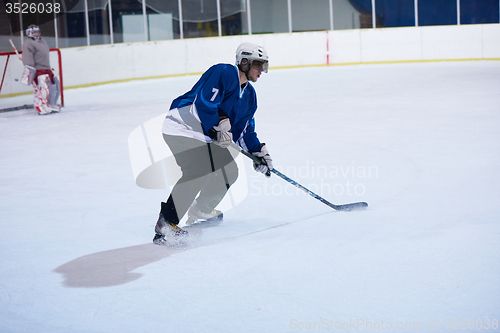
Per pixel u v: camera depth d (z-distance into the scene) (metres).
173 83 22.61
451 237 4.57
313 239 4.67
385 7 28.95
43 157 9.04
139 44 24.16
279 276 3.90
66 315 3.42
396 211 5.40
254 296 3.59
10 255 4.55
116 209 5.88
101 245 4.73
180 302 3.54
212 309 3.43
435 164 7.39
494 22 27.94
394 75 21.75
